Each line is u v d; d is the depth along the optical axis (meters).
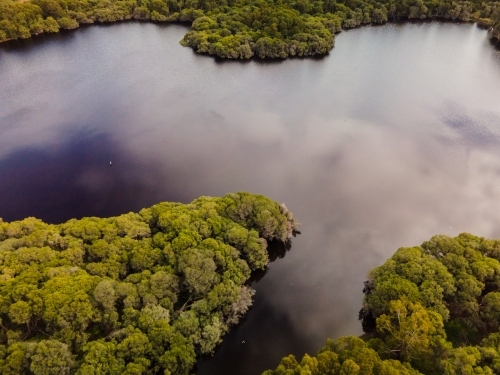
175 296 91.06
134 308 86.38
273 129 185.88
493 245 102.75
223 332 93.69
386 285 91.56
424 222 136.88
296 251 125.00
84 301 80.81
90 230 101.69
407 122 191.00
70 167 157.62
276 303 107.12
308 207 142.38
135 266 94.69
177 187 149.75
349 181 155.25
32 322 80.00
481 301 92.00
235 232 106.25
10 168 155.12
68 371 71.31
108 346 75.25
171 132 181.50
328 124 189.88
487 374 70.88
